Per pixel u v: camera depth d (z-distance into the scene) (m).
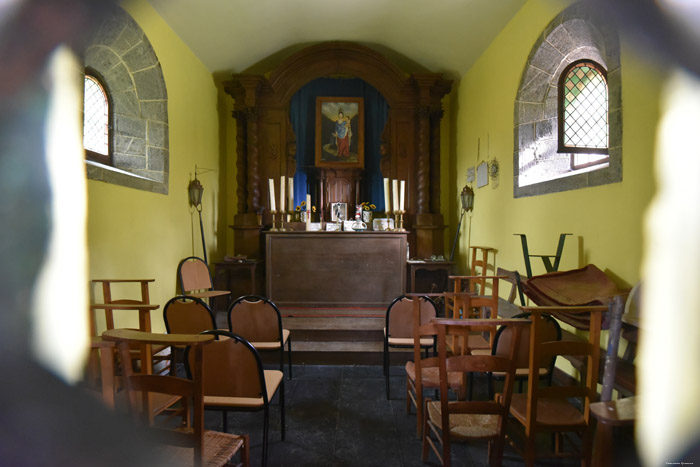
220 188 6.57
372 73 6.69
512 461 2.36
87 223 3.13
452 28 5.34
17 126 1.70
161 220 4.52
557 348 1.88
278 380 2.52
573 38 3.64
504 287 4.62
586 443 1.96
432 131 6.73
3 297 1.80
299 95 7.17
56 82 1.48
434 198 6.75
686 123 1.74
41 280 2.05
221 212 6.61
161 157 4.56
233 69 6.36
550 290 2.87
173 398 2.19
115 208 3.56
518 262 4.43
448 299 3.80
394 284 5.54
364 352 4.17
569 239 3.43
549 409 2.10
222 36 5.38
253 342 3.30
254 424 2.86
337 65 6.64
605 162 3.46
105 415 1.32
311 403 3.23
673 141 1.88
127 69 4.19
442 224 6.66
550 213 3.75
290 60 6.47
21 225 1.95
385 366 3.32
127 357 1.53
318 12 5.47
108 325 2.95
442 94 6.67
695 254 1.79
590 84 3.68
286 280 5.53
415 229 6.75
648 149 2.40
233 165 6.93
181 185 5.10
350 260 5.55
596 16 2.96
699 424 1.26
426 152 6.59
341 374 3.88
